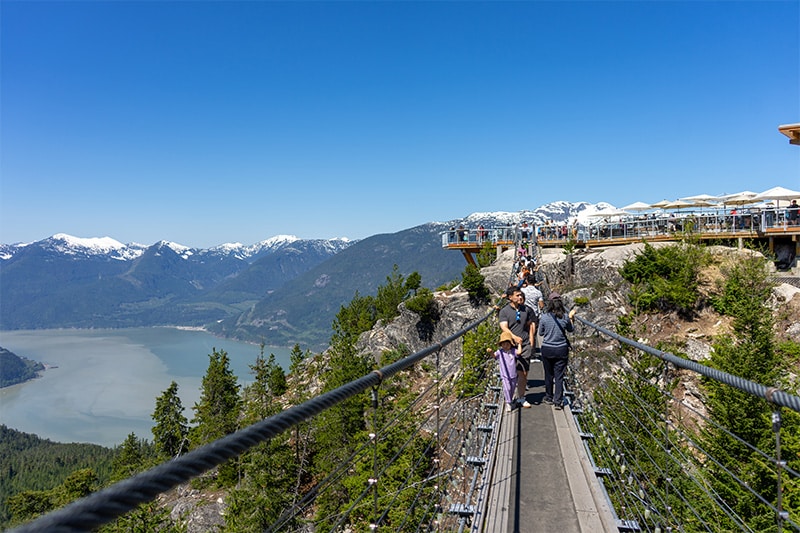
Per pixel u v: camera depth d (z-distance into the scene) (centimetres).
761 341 1897
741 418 1526
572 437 811
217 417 5378
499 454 752
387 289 5544
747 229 3070
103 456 13388
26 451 17012
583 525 566
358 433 3152
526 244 3588
